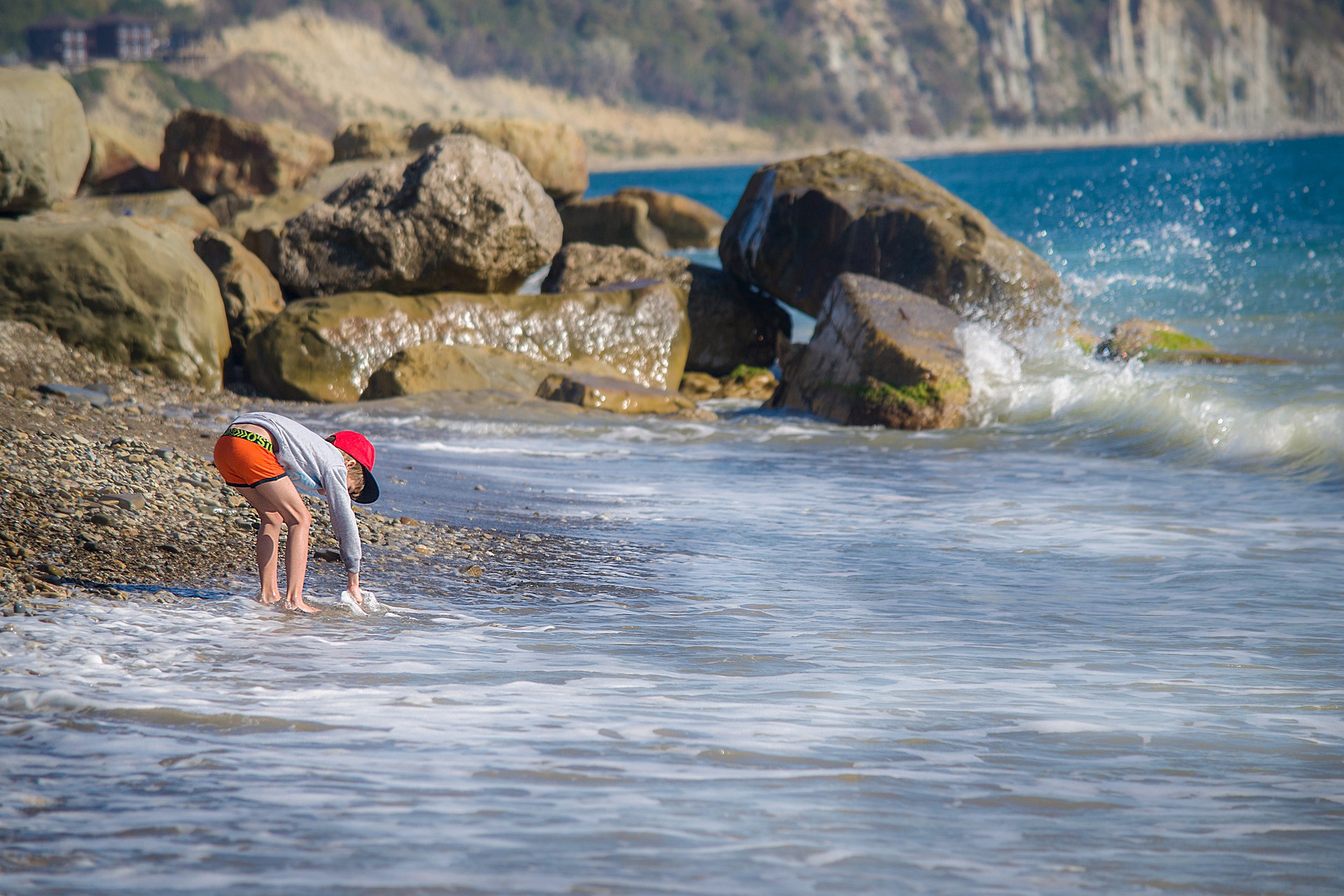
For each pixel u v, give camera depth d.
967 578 30.09
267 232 70.62
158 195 117.31
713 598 27.38
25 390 45.94
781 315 83.88
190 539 28.19
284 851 12.03
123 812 13.00
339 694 18.30
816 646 23.09
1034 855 12.77
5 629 20.61
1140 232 164.12
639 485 43.66
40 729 15.92
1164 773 15.77
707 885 11.62
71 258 58.31
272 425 23.81
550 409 60.25
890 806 14.14
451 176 69.00
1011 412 57.66
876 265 74.00
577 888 11.39
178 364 60.06
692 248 174.38
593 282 80.38
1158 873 12.34
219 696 17.75
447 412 58.59
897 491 43.25
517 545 32.44
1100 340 72.50
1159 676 21.06
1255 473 44.56
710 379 76.62
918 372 58.00
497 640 22.64
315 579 26.75
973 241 73.25
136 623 21.72
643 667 21.06
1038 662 22.09
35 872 11.32
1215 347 73.62
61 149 62.94
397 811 13.30
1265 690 20.17
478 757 15.45
